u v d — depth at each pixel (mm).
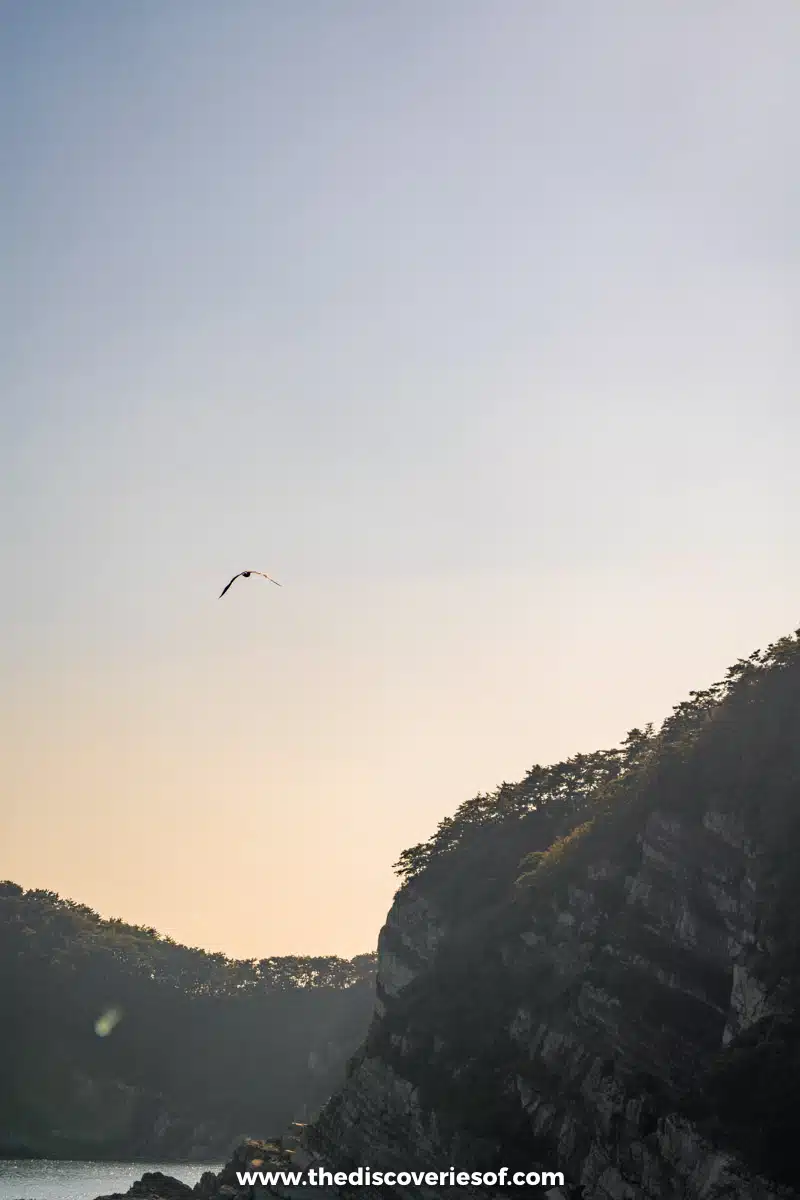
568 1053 153750
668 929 152875
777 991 129625
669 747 176000
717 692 185875
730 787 155625
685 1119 122125
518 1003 174375
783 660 172875
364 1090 190500
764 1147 111812
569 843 188625
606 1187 130000
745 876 145250
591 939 164500
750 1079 119625
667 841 158375
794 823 143750
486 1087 165500
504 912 195500
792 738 155375
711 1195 113625
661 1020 143000
